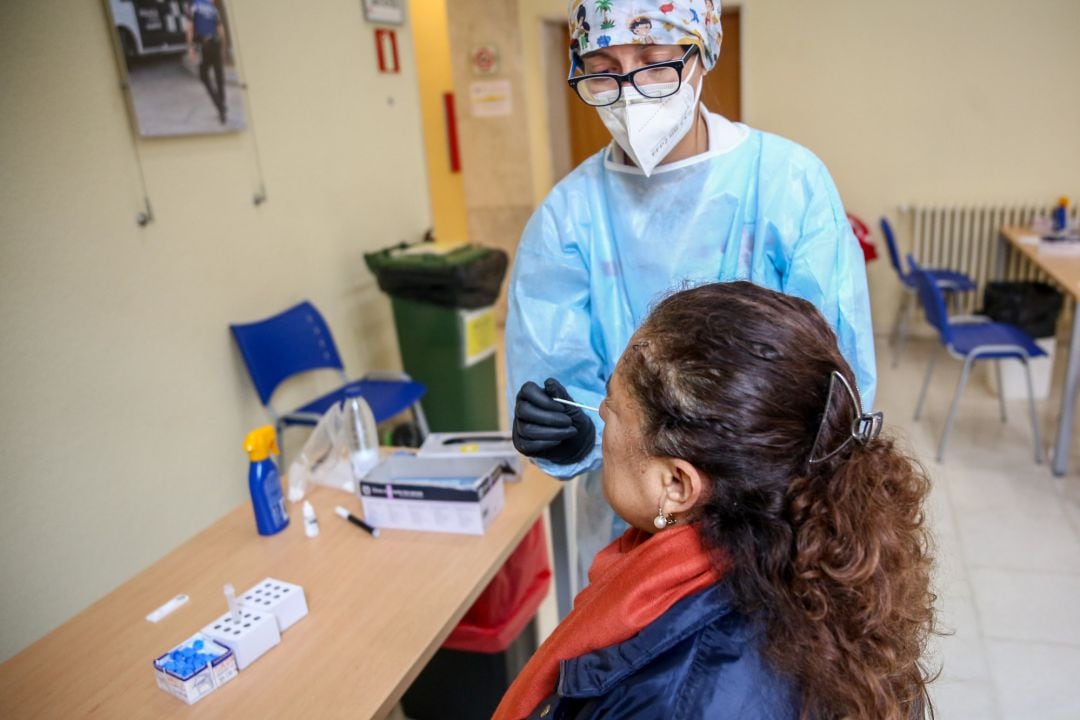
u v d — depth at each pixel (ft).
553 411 3.49
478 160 16.81
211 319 7.99
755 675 2.02
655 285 4.30
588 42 3.68
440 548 4.71
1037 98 13.69
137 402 7.15
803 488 2.08
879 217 15.15
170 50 7.19
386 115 10.89
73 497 6.58
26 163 6.08
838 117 14.83
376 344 11.02
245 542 4.97
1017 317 11.80
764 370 2.04
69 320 6.47
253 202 8.49
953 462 10.16
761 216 4.05
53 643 4.08
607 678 2.12
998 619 7.11
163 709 3.54
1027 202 14.10
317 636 3.97
